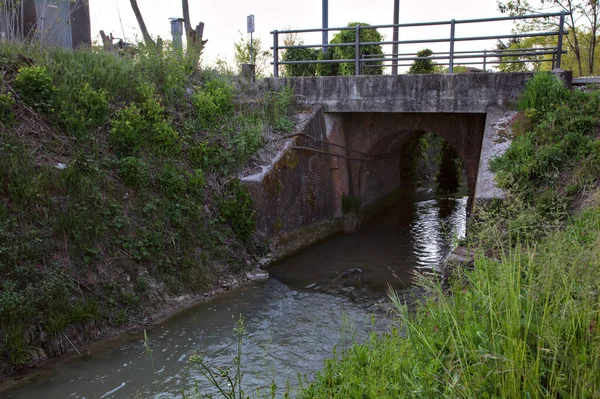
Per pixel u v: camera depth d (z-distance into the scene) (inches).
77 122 362.9
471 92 501.4
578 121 389.7
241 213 427.2
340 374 170.9
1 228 276.1
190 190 408.8
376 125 615.8
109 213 336.5
